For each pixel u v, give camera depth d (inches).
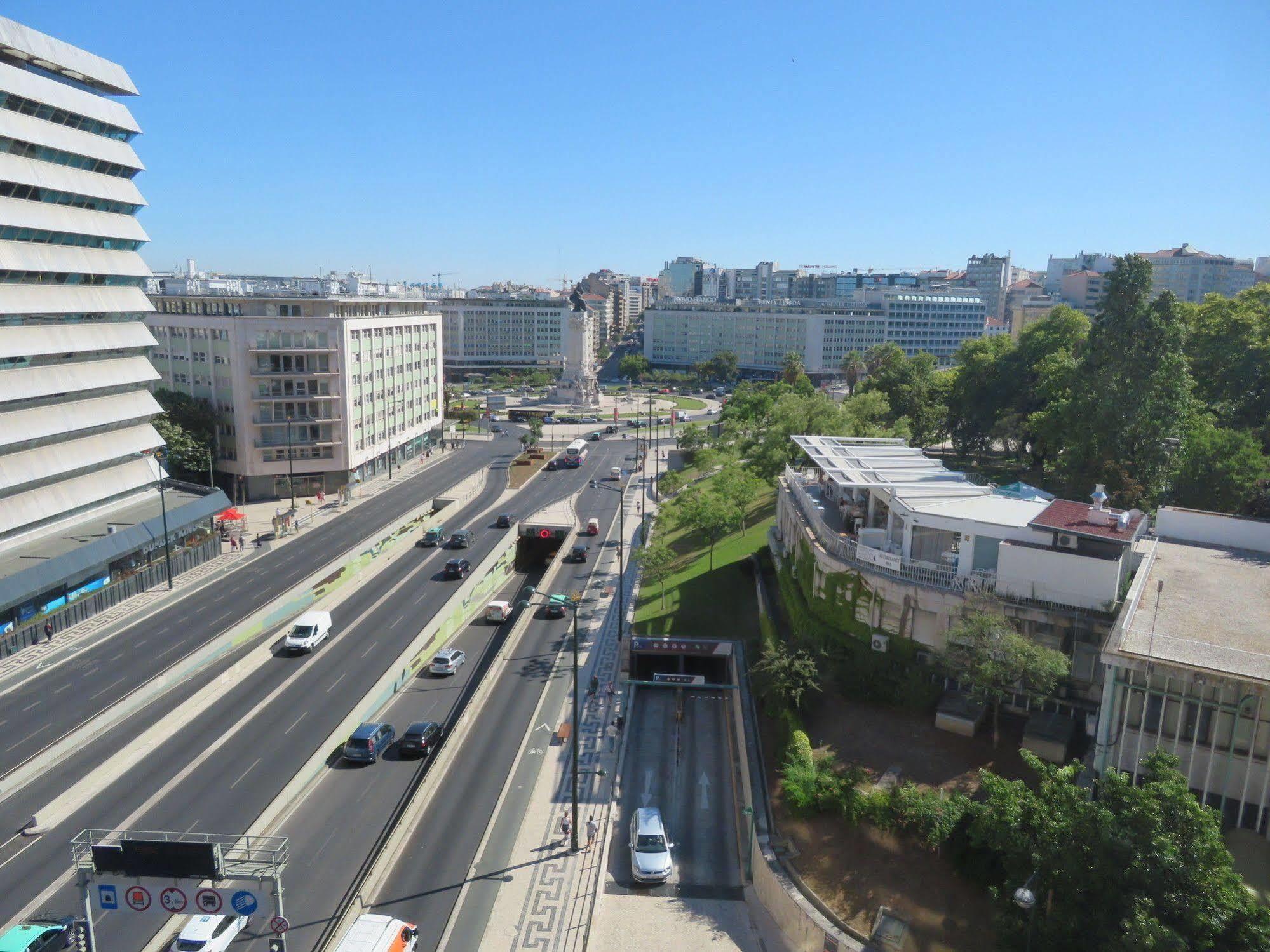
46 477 3248.0
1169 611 1574.8
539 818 2012.8
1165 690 1403.8
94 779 2081.7
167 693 2564.0
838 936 1460.4
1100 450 2824.8
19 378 3169.3
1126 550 1881.2
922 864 1565.0
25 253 3201.3
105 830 1898.4
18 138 3157.0
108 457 3560.5
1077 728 1836.9
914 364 5462.6
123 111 3718.0
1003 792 1359.5
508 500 5221.5
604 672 2844.5
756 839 1779.0
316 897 1704.0
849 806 1690.5
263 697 2581.2
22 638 2817.4
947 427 4975.4
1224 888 1069.8
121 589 3260.3
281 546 4013.3
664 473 5841.5
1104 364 2812.5
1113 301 2783.0
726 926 1637.6
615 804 2079.2
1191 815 1114.1
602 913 1676.9
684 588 3312.0
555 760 2282.2
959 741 1878.7
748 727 2252.7
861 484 2313.0
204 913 1348.4
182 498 3905.0
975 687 1756.9
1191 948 1055.6
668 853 1825.8
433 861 1835.6
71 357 3447.3
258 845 1868.8
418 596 3484.3
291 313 5098.4
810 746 1921.8
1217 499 2650.1
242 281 5772.6
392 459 5876.0
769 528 3646.7
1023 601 1891.0
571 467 6279.5
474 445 7130.9
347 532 4274.1
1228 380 3521.2
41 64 3393.2
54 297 3344.0
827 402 4005.9
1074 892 1191.6
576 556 4069.9
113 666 2684.5
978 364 4817.9
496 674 2819.9
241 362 4751.5
